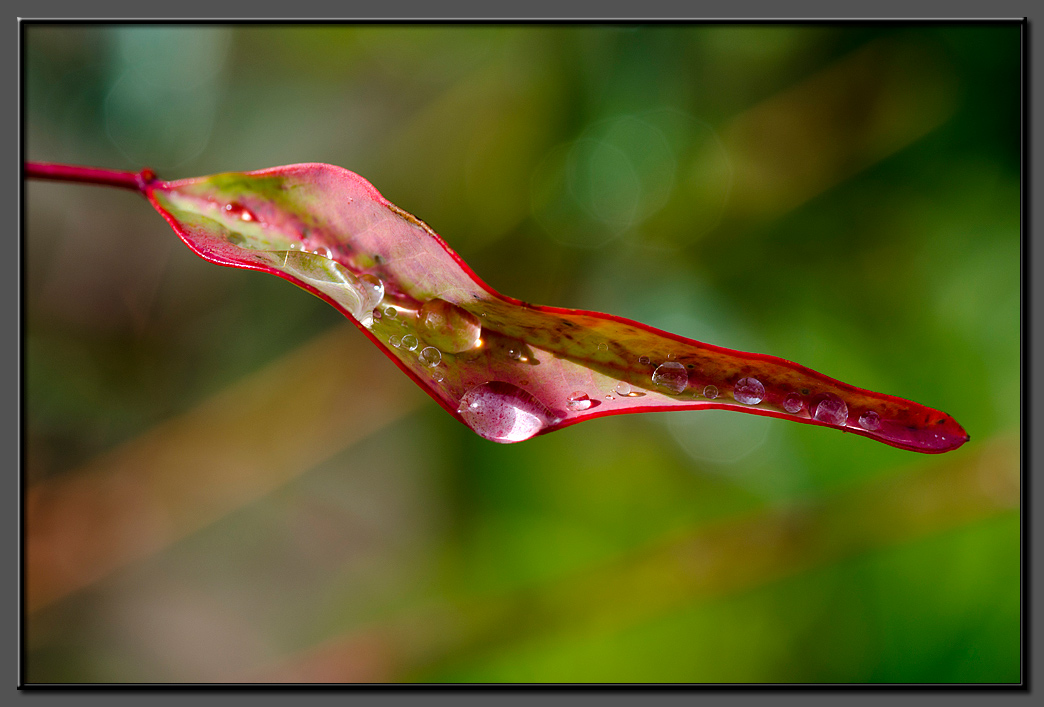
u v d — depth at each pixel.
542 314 0.26
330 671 0.41
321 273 0.26
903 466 0.37
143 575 0.45
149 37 0.45
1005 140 0.38
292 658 0.42
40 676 0.42
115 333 0.46
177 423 0.46
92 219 0.47
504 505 0.41
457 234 0.45
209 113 0.46
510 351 0.26
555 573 0.39
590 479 0.40
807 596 0.37
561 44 0.43
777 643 0.37
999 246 0.38
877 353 0.38
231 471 0.46
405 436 0.45
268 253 0.26
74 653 0.43
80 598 0.44
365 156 0.47
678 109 0.42
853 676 0.36
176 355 0.47
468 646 0.39
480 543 0.41
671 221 0.42
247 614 0.44
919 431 0.26
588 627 0.38
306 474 0.46
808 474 0.38
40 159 0.45
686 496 0.40
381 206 0.26
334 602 0.43
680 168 0.42
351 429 0.45
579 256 0.44
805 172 0.41
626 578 0.38
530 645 0.38
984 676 0.34
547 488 0.41
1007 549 0.35
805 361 0.39
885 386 0.38
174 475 0.46
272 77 0.47
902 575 0.36
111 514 0.45
